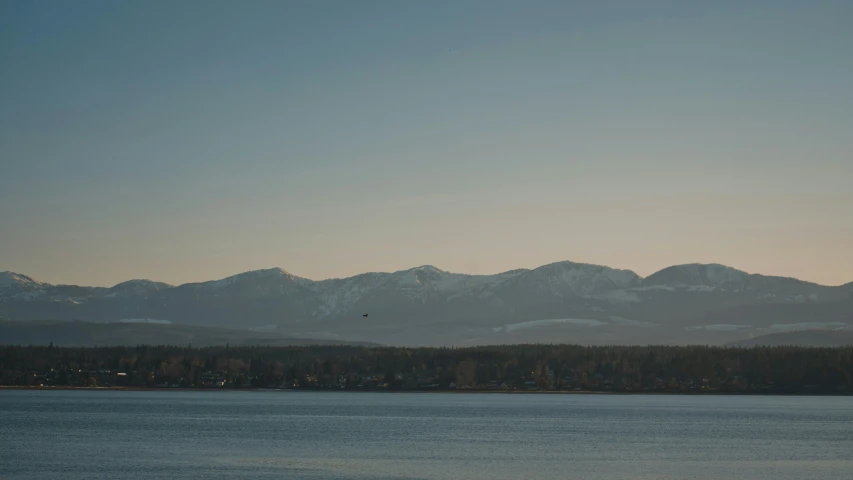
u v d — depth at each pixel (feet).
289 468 635.66
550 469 647.56
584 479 604.90
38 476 597.52
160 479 585.22
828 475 628.28
